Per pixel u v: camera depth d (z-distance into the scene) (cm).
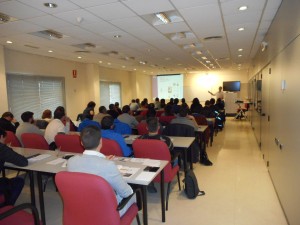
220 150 556
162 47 625
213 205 291
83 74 898
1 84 534
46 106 728
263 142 489
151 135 287
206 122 559
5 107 543
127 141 343
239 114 1164
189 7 331
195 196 307
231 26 435
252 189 336
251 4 325
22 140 353
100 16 357
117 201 173
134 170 212
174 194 321
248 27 444
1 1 292
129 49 639
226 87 1416
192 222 254
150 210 280
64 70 801
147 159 245
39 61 697
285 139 272
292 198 238
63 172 157
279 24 324
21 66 638
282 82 291
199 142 450
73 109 842
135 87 1314
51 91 748
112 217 160
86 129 178
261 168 425
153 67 1104
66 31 438
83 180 151
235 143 630
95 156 175
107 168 169
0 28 410
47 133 386
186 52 713
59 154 275
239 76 1397
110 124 309
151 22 405
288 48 261
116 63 926
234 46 634
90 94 916
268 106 417
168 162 245
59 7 315
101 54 707
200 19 389
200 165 444
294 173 231
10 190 236
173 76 1514
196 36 514
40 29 420
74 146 321
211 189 337
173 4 318
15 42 521
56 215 273
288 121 257
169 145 282
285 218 261
